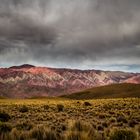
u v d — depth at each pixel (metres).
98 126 20.48
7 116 29.81
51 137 9.88
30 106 55.69
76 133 9.54
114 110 43.00
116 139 10.78
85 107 53.03
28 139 9.50
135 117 28.91
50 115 33.88
